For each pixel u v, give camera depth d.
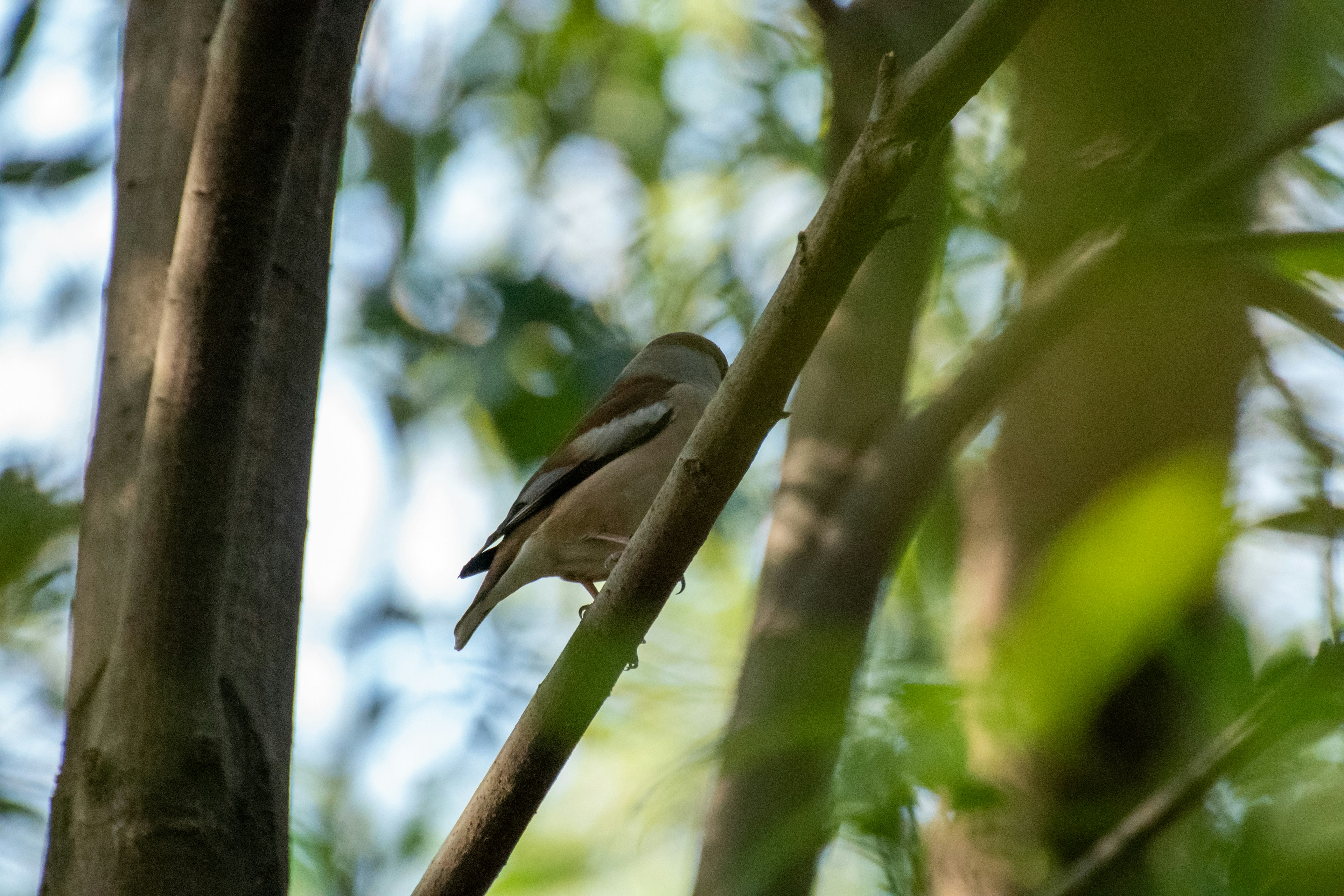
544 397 14.39
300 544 6.41
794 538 8.47
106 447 6.30
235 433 5.38
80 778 5.60
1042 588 3.69
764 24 16.84
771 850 4.82
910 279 9.45
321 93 6.81
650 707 9.41
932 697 4.74
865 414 9.04
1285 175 9.78
